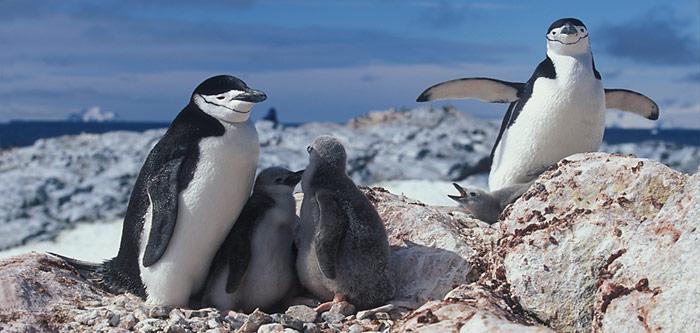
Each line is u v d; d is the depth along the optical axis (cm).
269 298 822
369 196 982
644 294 647
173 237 795
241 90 794
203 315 787
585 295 745
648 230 688
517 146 1048
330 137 827
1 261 881
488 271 834
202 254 808
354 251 785
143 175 823
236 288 800
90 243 3094
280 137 4572
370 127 5000
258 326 748
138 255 823
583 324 741
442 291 845
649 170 797
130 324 767
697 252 638
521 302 758
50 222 3347
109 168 4231
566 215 792
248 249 804
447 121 5062
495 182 1109
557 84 1012
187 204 791
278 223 818
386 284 811
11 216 3406
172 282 805
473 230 969
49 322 774
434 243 893
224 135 796
